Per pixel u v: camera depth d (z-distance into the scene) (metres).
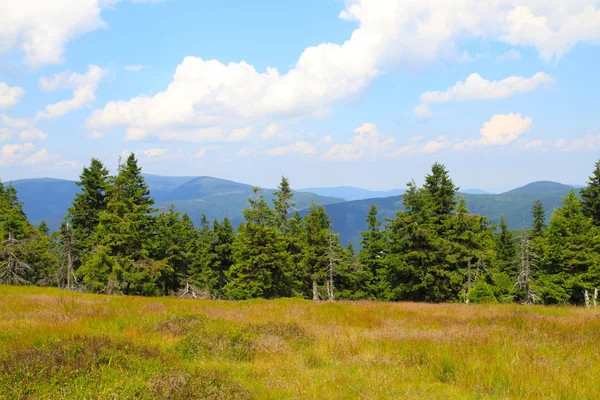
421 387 6.41
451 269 31.08
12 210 42.44
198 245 50.72
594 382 6.57
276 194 43.00
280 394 5.82
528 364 7.59
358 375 7.06
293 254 39.19
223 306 17.11
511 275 44.44
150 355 6.80
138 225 33.25
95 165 37.47
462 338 9.91
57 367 5.39
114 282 31.42
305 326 11.69
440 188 32.91
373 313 15.48
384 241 33.50
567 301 35.22
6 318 10.82
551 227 36.28
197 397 4.98
